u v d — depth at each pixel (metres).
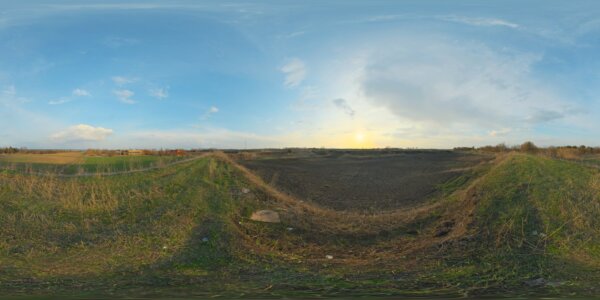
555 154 24.41
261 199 15.41
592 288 8.01
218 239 11.32
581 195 13.43
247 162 23.17
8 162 18.17
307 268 9.70
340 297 7.46
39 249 10.70
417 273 9.18
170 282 8.53
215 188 15.61
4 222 12.26
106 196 14.59
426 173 20.94
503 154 22.14
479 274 9.00
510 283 8.39
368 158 27.16
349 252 11.27
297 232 12.69
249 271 9.45
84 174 16.88
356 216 14.57
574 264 9.54
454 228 12.45
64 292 7.73
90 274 9.03
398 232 12.76
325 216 14.41
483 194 14.53
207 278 8.87
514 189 14.30
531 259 9.83
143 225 12.35
